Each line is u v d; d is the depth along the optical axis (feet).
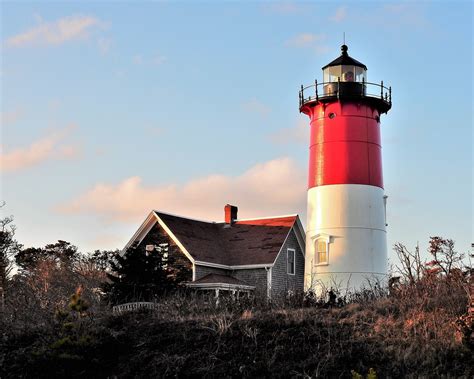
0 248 159.63
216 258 135.03
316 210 116.98
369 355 67.62
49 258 178.91
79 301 75.92
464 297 75.56
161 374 69.00
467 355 65.05
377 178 117.29
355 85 117.70
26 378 70.13
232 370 67.87
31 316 83.30
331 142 117.29
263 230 142.20
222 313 79.66
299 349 69.87
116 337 75.82
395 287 82.43
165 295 100.94
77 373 70.23
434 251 98.78
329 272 113.70
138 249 110.11
